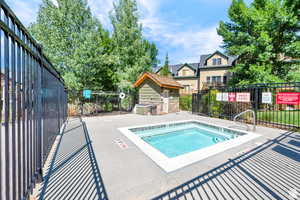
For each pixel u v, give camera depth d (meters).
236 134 5.97
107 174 2.57
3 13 1.36
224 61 19.41
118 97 13.32
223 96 8.26
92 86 12.09
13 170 1.55
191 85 23.00
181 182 2.36
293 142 4.38
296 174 2.62
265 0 11.11
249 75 11.56
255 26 10.52
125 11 14.07
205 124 7.71
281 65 11.18
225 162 3.08
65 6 10.69
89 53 10.80
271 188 2.23
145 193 2.09
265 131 5.75
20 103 1.70
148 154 3.45
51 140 3.90
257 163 3.04
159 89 11.62
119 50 14.49
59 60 10.50
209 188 2.22
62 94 6.74
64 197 2.00
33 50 2.23
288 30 10.73
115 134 5.21
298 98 5.40
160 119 8.85
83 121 8.01
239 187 2.25
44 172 2.65
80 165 2.90
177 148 5.59
